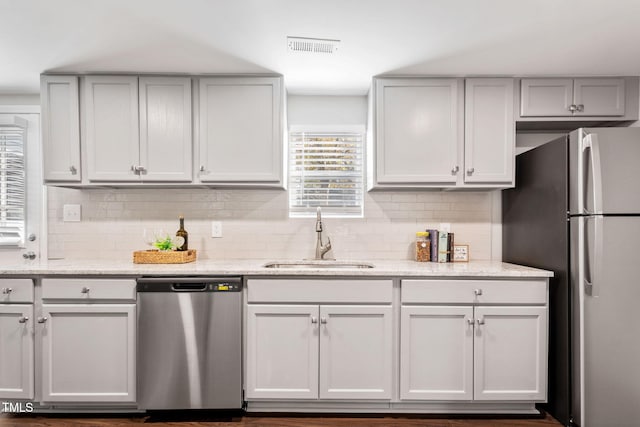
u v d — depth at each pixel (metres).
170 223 2.72
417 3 1.62
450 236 2.55
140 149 2.35
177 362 2.04
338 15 1.71
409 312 2.08
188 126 2.36
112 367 2.08
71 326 2.08
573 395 1.96
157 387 2.04
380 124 2.38
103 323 2.08
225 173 2.37
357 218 2.75
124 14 1.70
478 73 2.34
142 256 2.37
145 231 2.55
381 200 2.75
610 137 1.86
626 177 1.86
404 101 2.38
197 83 2.38
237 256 2.73
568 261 1.99
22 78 2.41
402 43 1.97
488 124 2.37
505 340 2.08
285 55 2.12
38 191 2.66
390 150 2.38
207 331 2.04
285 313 2.08
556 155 2.07
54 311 2.07
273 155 2.38
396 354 2.11
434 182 2.38
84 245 2.70
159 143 2.35
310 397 2.08
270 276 2.09
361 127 2.80
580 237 1.91
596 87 2.36
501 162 2.37
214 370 2.05
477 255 2.72
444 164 2.37
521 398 2.07
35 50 2.04
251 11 1.68
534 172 2.29
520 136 2.69
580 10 1.66
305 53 2.09
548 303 2.10
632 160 1.86
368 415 2.14
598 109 2.35
